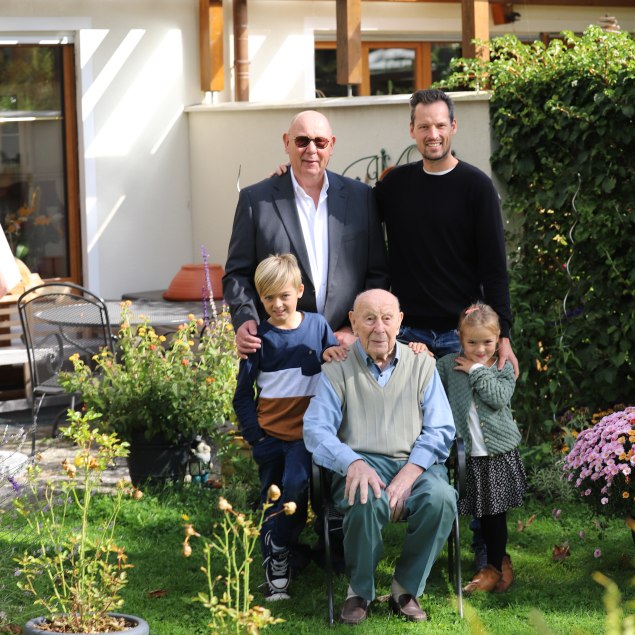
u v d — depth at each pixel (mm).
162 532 5285
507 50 6641
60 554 3994
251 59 9820
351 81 8383
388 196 4910
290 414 4492
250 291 4707
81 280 9406
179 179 9688
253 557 4930
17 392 8391
